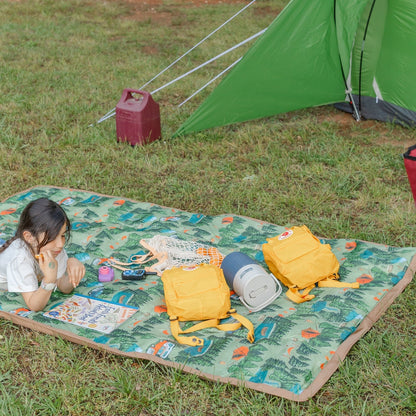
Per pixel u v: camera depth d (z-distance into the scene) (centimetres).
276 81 686
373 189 534
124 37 1194
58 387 302
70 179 573
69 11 1390
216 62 1031
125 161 605
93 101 802
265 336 329
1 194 539
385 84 695
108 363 320
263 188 551
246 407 285
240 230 458
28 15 1331
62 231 335
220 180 571
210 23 1329
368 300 358
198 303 338
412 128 695
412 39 644
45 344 333
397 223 469
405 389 296
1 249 352
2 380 308
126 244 438
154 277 397
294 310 355
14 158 609
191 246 418
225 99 668
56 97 809
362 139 668
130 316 352
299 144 659
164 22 1340
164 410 289
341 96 743
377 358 318
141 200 530
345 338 327
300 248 373
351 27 681
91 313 355
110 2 1508
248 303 356
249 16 1395
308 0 634
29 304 346
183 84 895
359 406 288
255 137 676
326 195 530
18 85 862
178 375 304
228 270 367
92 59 1018
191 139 665
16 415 281
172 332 333
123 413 288
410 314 357
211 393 294
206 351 320
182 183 566
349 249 420
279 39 646
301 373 300
